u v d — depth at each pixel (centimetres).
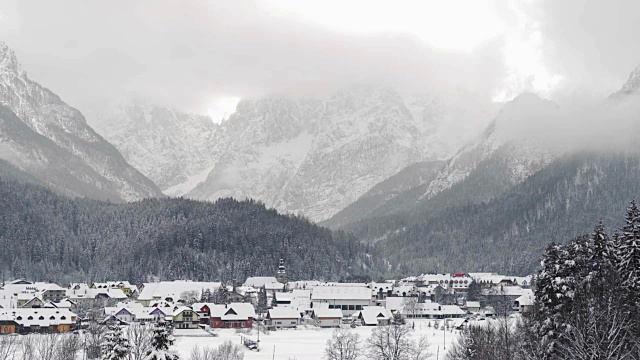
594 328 9056
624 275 11775
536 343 11362
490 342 14062
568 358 9906
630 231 12162
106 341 12675
